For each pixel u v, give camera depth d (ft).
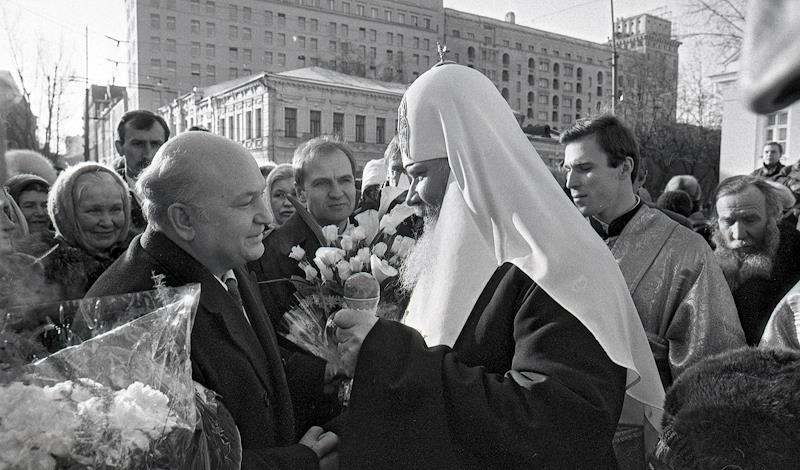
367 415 4.76
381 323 5.11
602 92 274.57
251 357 5.12
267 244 8.71
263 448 5.02
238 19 238.68
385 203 9.34
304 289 6.41
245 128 134.10
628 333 5.27
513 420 4.50
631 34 174.50
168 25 231.50
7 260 5.15
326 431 5.71
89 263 7.98
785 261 9.70
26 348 3.73
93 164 8.51
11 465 2.95
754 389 3.80
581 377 4.61
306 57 246.27
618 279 5.27
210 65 238.07
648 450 6.37
